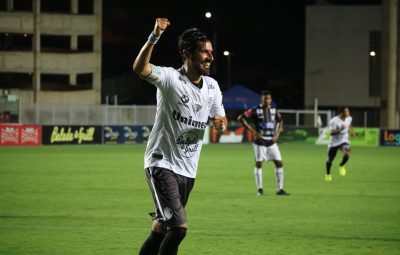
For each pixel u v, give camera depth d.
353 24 87.19
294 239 14.15
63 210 18.36
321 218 17.22
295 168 35.00
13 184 25.36
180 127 9.02
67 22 80.88
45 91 79.50
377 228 15.67
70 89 81.31
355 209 19.05
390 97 81.00
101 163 36.53
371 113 87.25
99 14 81.94
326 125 65.62
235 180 27.91
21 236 14.25
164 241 8.93
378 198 21.81
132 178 28.14
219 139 61.72
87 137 56.88
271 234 14.74
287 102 101.94
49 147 52.38
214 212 18.20
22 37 96.19
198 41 8.93
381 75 82.69
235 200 21.00
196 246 13.32
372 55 80.56
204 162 38.62
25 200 20.52
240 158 42.12
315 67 88.75
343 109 28.83
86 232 14.80
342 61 88.00
